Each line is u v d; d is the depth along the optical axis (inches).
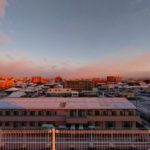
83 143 370.6
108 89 4121.6
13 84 6018.7
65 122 1234.6
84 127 1173.1
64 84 4911.4
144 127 1254.3
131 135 374.9
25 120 1221.1
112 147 366.6
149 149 357.7
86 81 4837.6
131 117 1207.6
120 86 4559.5
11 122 1222.9
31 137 354.3
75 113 1249.4
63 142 366.9
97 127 1175.6
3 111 1240.2
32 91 3351.4
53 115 1247.5
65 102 1440.7
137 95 3137.3
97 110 1238.9
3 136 353.7
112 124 1212.5
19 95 2546.8
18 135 356.2
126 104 1342.3
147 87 4210.1
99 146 369.4
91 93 3095.5
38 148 344.5
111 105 1317.7
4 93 3319.4
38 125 1228.5
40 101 1482.5
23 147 348.5
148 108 2003.0
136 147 365.1
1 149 348.5
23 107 1266.0
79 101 1480.1
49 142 347.3
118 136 377.1
